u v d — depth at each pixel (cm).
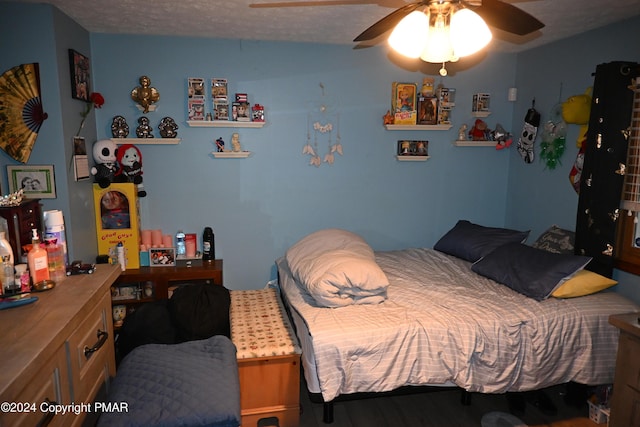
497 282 273
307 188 348
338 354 203
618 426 200
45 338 124
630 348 193
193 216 333
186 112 321
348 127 347
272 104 332
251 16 263
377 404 253
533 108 347
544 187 338
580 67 301
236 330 246
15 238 171
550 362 224
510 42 326
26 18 238
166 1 235
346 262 245
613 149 255
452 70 356
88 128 292
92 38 301
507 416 241
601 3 237
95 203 298
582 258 247
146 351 178
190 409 139
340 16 262
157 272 299
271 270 351
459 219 379
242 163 335
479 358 215
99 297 168
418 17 157
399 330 211
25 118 244
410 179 365
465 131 365
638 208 254
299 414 233
